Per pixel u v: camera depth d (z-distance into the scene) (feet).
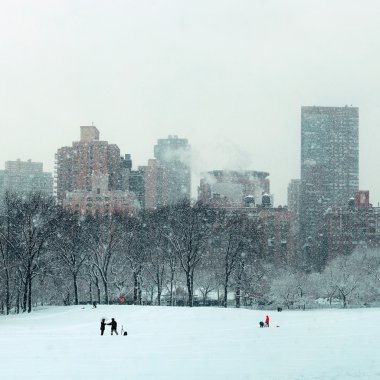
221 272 506.48
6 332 219.00
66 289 457.27
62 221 402.11
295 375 114.93
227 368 125.49
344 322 251.60
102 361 137.59
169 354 149.18
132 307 328.70
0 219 382.22
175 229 429.79
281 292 509.35
